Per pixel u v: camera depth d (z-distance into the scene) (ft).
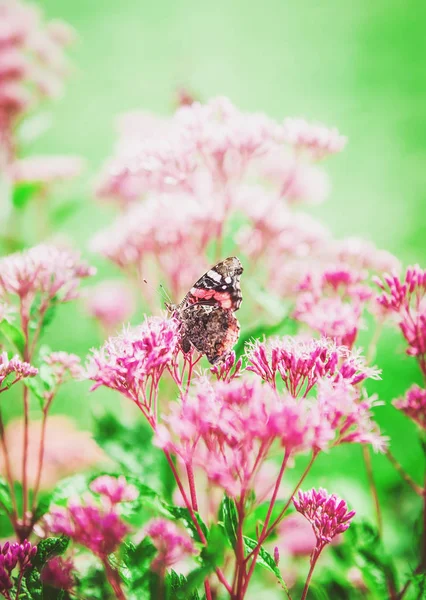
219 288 1.15
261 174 1.60
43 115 1.86
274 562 1.04
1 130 1.75
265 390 1.01
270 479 1.36
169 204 1.38
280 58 5.46
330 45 5.72
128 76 4.79
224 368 1.10
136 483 1.03
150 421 1.06
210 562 0.98
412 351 1.19
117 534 0.99
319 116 4.48
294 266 1.47
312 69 5.22
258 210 1.47
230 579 1.26
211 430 1.01
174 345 1.06
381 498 1.54
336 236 3.15
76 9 6.04
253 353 1.09
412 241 3.05
